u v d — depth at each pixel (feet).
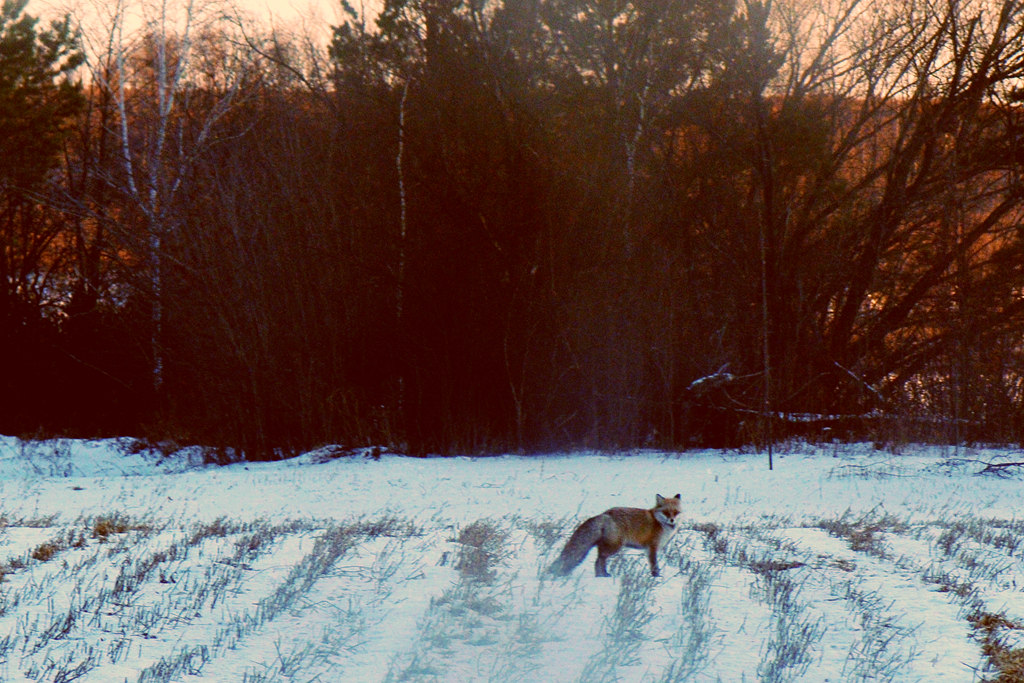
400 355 182.91
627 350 186.19
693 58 204.54
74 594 53.47
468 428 179.73
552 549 73.51
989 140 204.13
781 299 194.18
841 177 213.87
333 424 181.88
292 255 184.85
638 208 190.70
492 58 186.60
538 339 181.88
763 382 189.06
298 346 182.70
